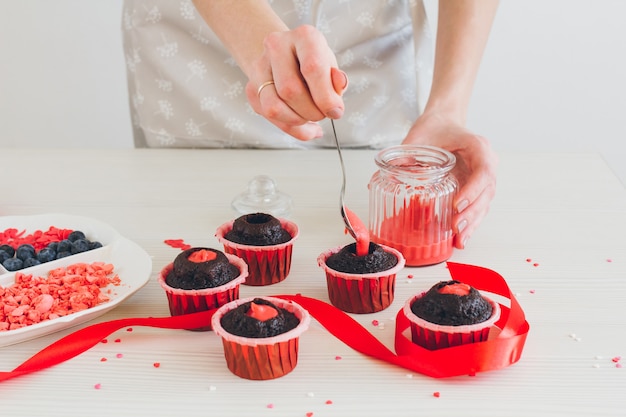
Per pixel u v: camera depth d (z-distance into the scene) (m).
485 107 1.63
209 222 0.92
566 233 0.89
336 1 1.10
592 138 1.64
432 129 0.94
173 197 0.98
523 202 0.97
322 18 1.10
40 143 1.72
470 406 0.63
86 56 1.64
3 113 1.69
